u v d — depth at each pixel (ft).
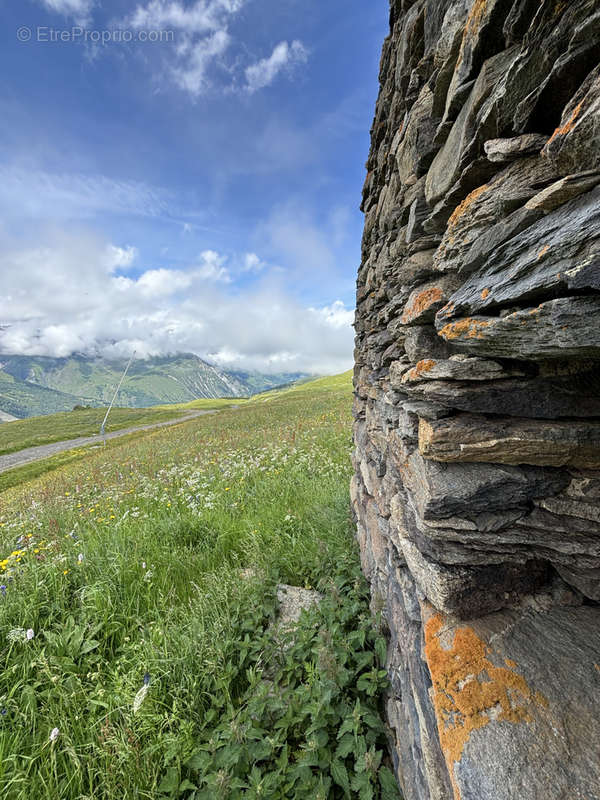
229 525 20.15
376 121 14.43
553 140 3.89
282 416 92.79
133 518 22.71
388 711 8.25
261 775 7.81
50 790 7.51
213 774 7.25
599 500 5.13
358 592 12.44
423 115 7.30
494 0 4.46
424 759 5.43
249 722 8.18
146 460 52.01
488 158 4.89
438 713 4.70
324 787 6.84
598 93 3.35
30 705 9.25
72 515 25.66
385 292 11.82
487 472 5.78
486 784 3.76
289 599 13.55
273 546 17.46
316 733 7.73
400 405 8.45
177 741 8.14
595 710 3.98
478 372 5.76
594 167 3.67
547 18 3.79
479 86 4.99
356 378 20.83
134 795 7.34
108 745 8.13
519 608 5.57
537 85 4.16
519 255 4.46
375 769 6.75
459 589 5.55
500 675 4.62
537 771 3.66
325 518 19.52
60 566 15.24
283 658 10.44
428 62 7.30
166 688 9.83
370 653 9.32
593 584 5.23
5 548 21.29
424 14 7.73
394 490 9.63
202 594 13.26
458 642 5.27
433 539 6.04
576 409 5.36
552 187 3.84
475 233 5.34
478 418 5.99
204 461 40.98
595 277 3.45
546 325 4.16
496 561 5.60
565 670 4.47
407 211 9.20
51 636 11.30
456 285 6.37
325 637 9.25
